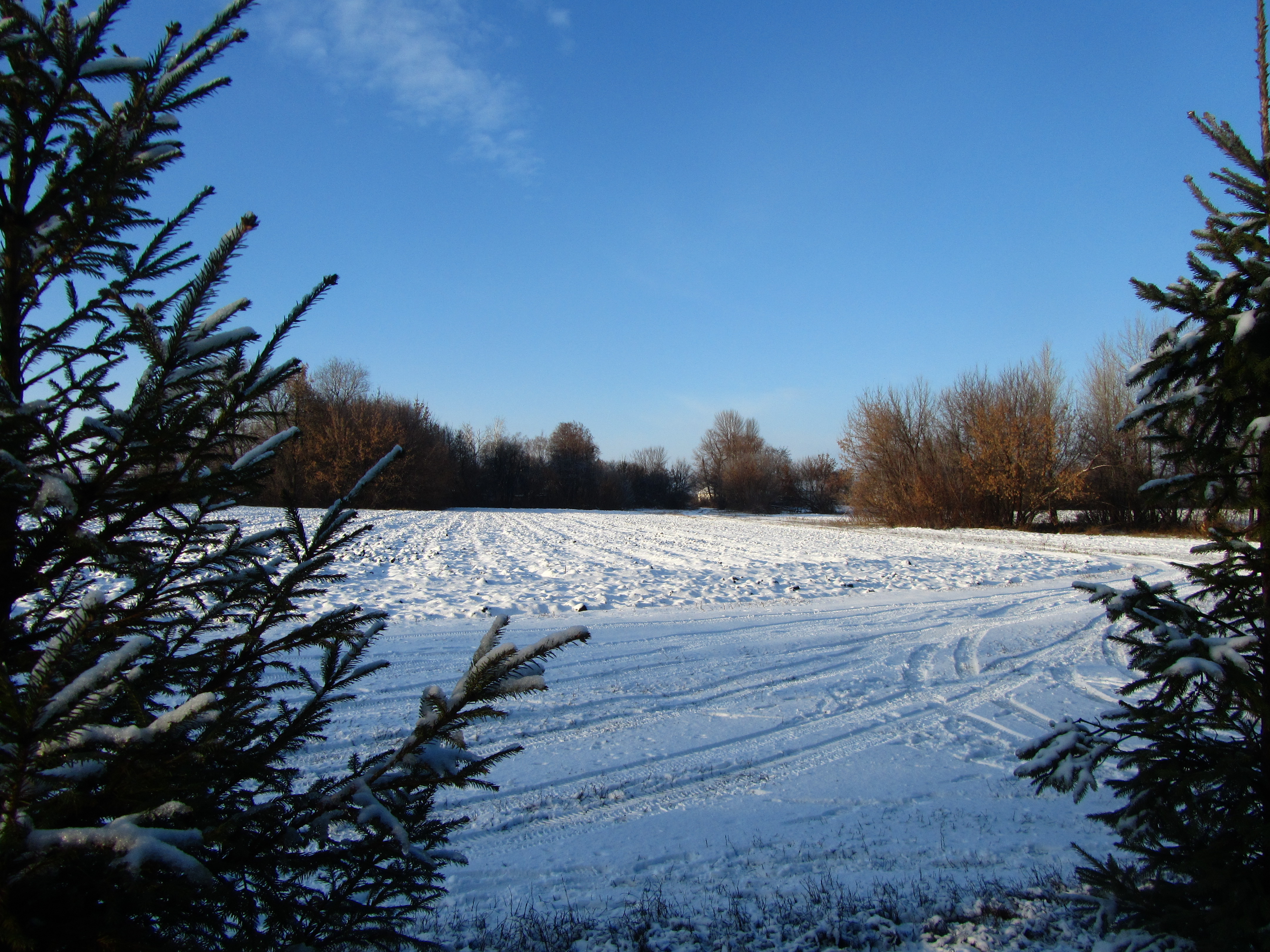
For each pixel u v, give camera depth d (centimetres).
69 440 201
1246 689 293
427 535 3142
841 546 2983
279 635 1000
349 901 251
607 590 1681
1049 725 833
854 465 4638
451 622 1251
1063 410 3962
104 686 194
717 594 1664
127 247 233
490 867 504
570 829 562
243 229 193
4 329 212
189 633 254
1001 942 404
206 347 201
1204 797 316
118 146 208
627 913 445
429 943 256
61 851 167
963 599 1645
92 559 217
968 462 4141
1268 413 316
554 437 8800
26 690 168
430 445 6162
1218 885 291
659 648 1135
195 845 183
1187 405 336
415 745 228
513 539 3144
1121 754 339
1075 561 2364
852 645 1200
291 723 262
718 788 646
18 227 202
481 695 218
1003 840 548
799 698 920
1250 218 324
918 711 880
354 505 270
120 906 185
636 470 9344
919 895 464
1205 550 333
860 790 645
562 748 726
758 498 8406
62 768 181
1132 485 3666
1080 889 462
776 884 482
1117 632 1302
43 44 192
